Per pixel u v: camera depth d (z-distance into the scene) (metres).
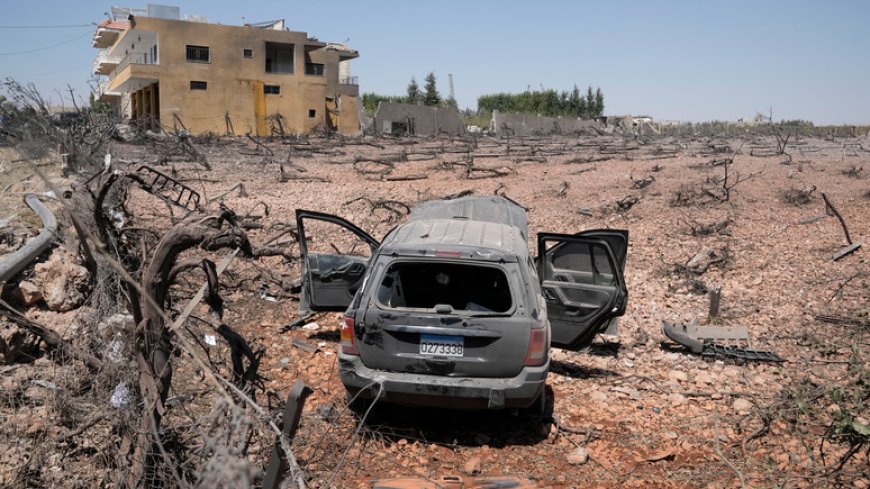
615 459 4.96
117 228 5.65
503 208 8.45
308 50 57.56
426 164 30.09
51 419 3.93
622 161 32.19
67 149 7.60
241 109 52.41
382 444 5.04
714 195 18.25
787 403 5.48
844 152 37.28
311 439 4.97
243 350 3.52
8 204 7.77
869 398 4.80
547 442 5.21
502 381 4.95
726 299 9.45
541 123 77.75
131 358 3.64
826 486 4.48
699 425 5.56
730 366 6.97
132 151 24.64
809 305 8.96
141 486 3.12
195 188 19.02
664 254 12.18
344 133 59.62
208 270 3.37
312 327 7.82
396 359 5.04
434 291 6.36
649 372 6.82
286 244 10.23
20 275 5.71
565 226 15.01
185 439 3.41
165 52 48.62
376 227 13.98
